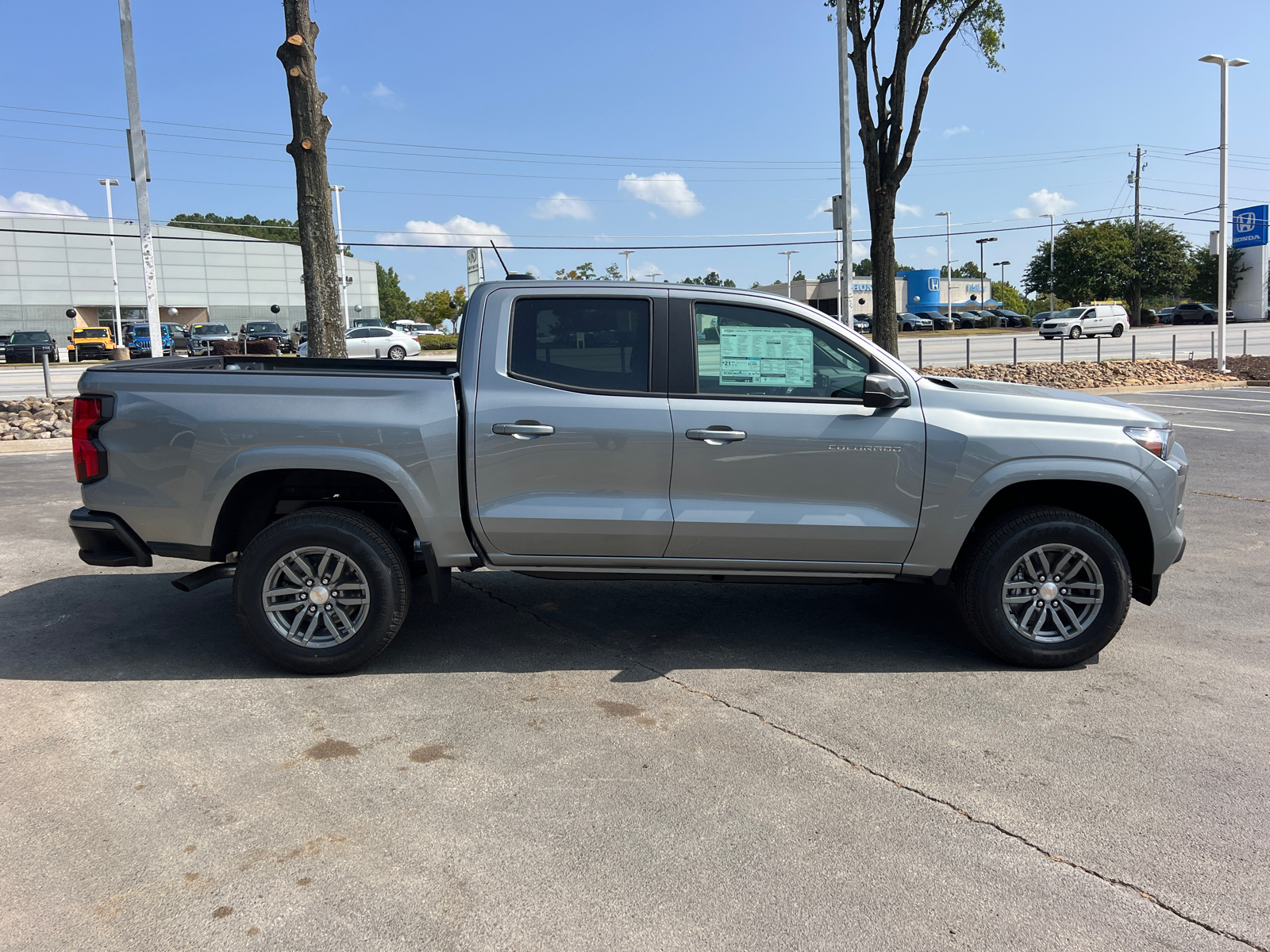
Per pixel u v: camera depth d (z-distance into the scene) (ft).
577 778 11.34
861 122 56.70
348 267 240.94
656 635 16.78
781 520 14.65
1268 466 35.81
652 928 8.49
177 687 14.11
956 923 8.61
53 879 9.16
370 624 14.49
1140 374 76.33
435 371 17.54
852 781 11.31
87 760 11.66
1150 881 9.30
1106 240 213.25
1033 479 14.69
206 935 8.34
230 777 11.28
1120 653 16.03
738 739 12.50
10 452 40.01
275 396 14.38
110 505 14.57
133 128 48.88
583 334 14.75
